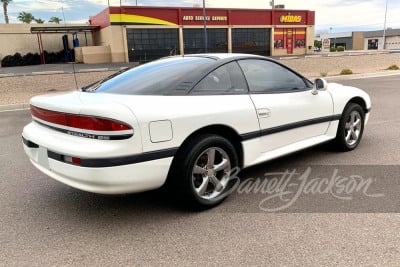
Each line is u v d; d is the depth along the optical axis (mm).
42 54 41062
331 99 4898
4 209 3785
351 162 4898
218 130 3730
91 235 3223
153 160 3172
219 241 3055
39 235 3244
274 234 3129
